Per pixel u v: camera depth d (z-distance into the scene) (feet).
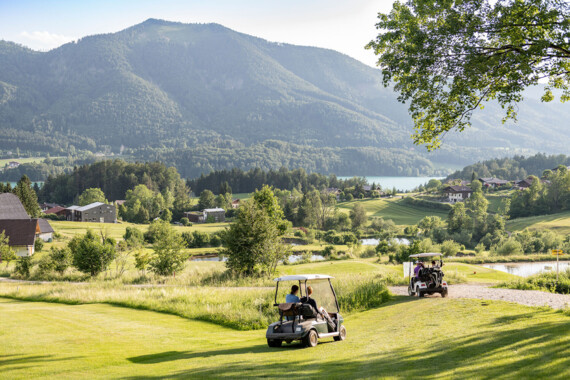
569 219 400.06
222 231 135.23
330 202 536.42
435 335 42.88
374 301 78.48
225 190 638.12
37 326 60.95
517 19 52.11
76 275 154.20
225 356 40.01
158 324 65.31
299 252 296.30
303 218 466.29
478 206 389.80
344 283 91.56
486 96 58.65
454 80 54.95
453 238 355.97
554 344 33.91
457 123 58.59
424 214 525.75
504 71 53.06
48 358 41.27
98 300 93.40
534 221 409.90
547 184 529.45
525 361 29.63
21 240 236.43
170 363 37.86
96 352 44.39
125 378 31.91
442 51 54.08
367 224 455.22
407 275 114.01
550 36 52.19
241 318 66.95
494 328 43.83
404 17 55.98
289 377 29.22
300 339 43.09
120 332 57.98
